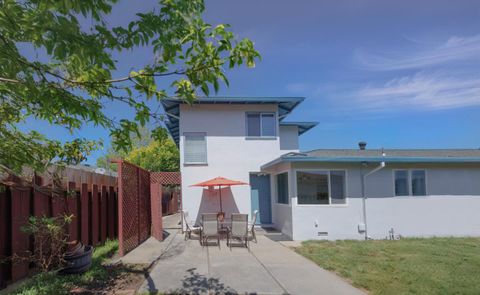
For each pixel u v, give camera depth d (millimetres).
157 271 7012
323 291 5801
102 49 2670
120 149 3928
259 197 15281
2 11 2266
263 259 8312
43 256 5773
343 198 12273
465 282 6375
